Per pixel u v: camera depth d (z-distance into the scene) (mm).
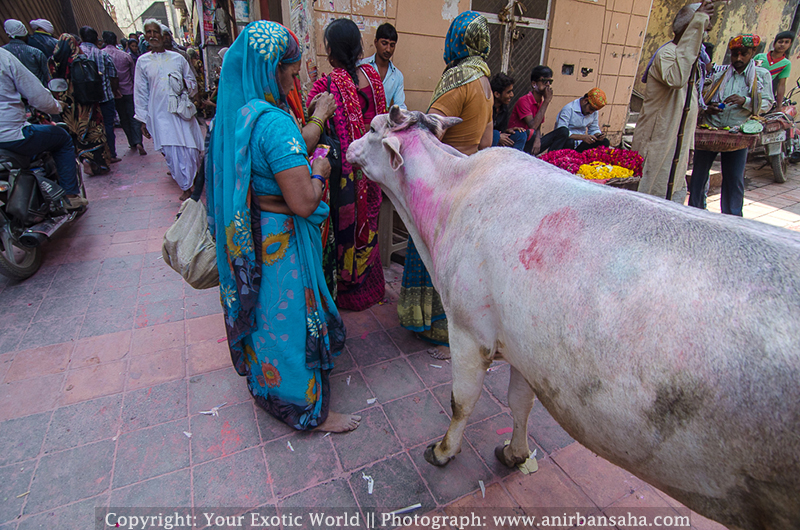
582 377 1120
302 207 1784
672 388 952
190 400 2434
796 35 8562
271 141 1686
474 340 1625
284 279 1925
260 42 1656
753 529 981
